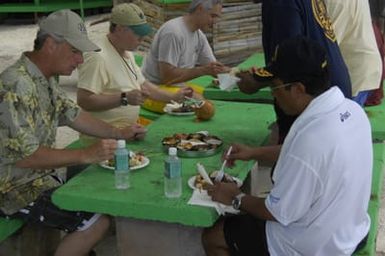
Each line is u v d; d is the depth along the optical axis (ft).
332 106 6.72
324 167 6.53
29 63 8.63
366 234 7.56
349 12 10.73
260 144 9.87
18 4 34.24
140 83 12.10
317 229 6.91
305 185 6.60
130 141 10.12
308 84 6.80
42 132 8.91
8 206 8.97
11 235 9.42
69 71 8.86
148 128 10.87
